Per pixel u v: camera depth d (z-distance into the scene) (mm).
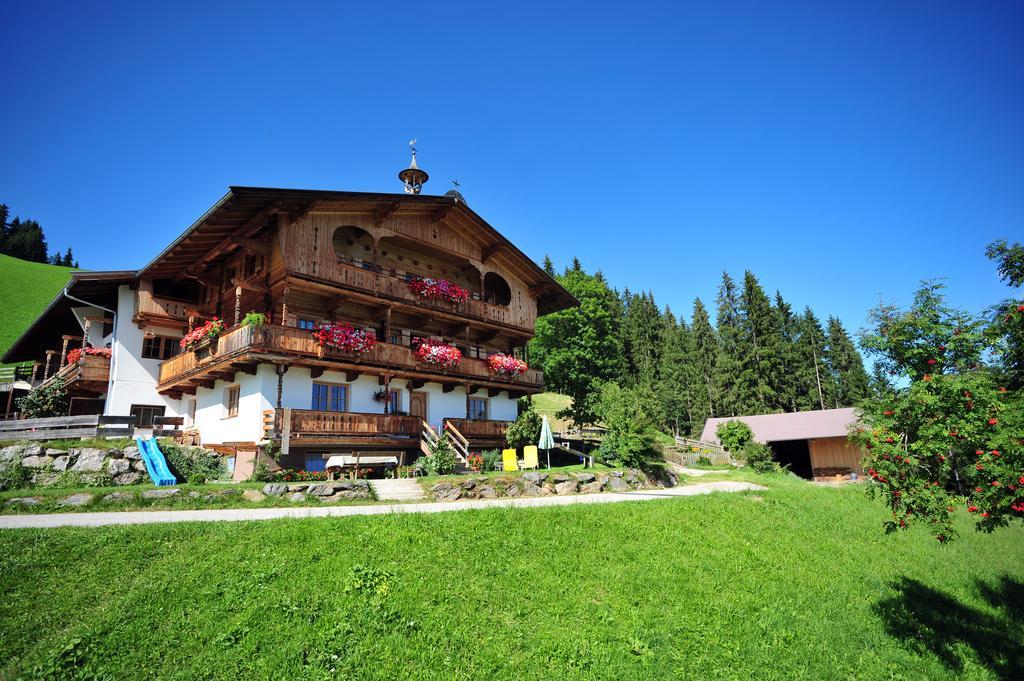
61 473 16234
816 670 9344
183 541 10109
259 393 19906
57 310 28484
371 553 10297
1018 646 11414
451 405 27250
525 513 13414
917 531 18656
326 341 20719
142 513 12531
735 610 10625
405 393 25156
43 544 9555
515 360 29031
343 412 20766
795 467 38969
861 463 10219
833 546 15609
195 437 23094
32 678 6832
